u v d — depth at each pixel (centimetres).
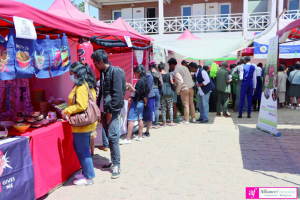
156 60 797
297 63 1071
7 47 278
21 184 282
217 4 1625
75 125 325
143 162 440
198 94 765
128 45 579
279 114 891
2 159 262
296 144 520
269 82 613
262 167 407
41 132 317
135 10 1723
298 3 1546
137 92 527
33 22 306
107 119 377
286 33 547
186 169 407
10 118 374
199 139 577
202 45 739
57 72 356
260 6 1596
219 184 352
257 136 589
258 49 894
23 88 402
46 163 325
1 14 265
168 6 1689
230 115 870
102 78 369
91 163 357
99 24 495
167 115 805
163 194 327
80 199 317
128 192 334
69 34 411
